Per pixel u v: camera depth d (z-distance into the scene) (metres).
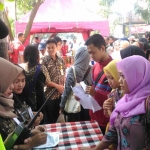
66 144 1.66
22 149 1.21
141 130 1.24
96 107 2.04
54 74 3.34
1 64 1.37
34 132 1.40
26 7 9.48
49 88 3.21
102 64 2.18
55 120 3.40
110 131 1.50
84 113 2.85
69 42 12.95
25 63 2.60
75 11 6.93
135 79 1.34
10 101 1.40
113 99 1.82
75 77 2.65
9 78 1.38
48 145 1.62
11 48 5.78
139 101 1.29
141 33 19.05
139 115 1.26
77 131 1.88
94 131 1.86
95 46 2.11
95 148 1.52
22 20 6.36
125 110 1.33
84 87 2.22
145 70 1.36
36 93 2.54
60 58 3.47
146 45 3.87
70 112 2.76
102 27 6.83
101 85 2.15
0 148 0.75
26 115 1.72
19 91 1.73
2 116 1.32
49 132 1.85
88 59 2.68
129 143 1.29
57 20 6.55
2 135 1.30
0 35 1.50
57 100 3.27
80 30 7.94
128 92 1.38
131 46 2.06
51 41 3.33
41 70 2.57
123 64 1.38
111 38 7.96
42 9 6.82
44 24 6.49
